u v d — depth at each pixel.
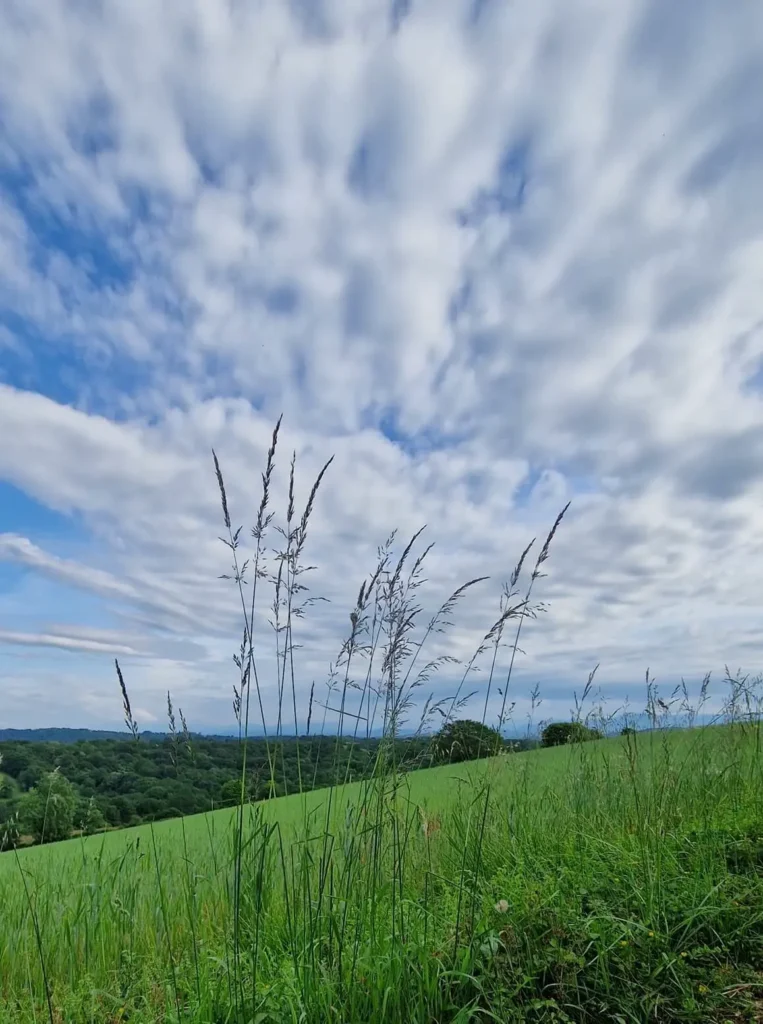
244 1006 2.70
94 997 3.30
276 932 3.45
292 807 3.97
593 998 2.85
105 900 4.54
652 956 3.08
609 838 4.37
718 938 3.18
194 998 2.92
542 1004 2.78
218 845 5.06
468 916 3.35
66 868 5.62
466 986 2.87
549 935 3.20
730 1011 2.74
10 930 4.33
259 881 2.95
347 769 3.49
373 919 3.04
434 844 4.30
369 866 3.32
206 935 3.94
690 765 5.76
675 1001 2.84
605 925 3.19
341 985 2.74
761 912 3.30
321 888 3.09
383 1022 2.57
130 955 3.69
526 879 3.75
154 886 4.78
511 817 4.99
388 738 3.49
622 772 5.71
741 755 5.85
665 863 3.79
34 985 3.69
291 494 3.54
